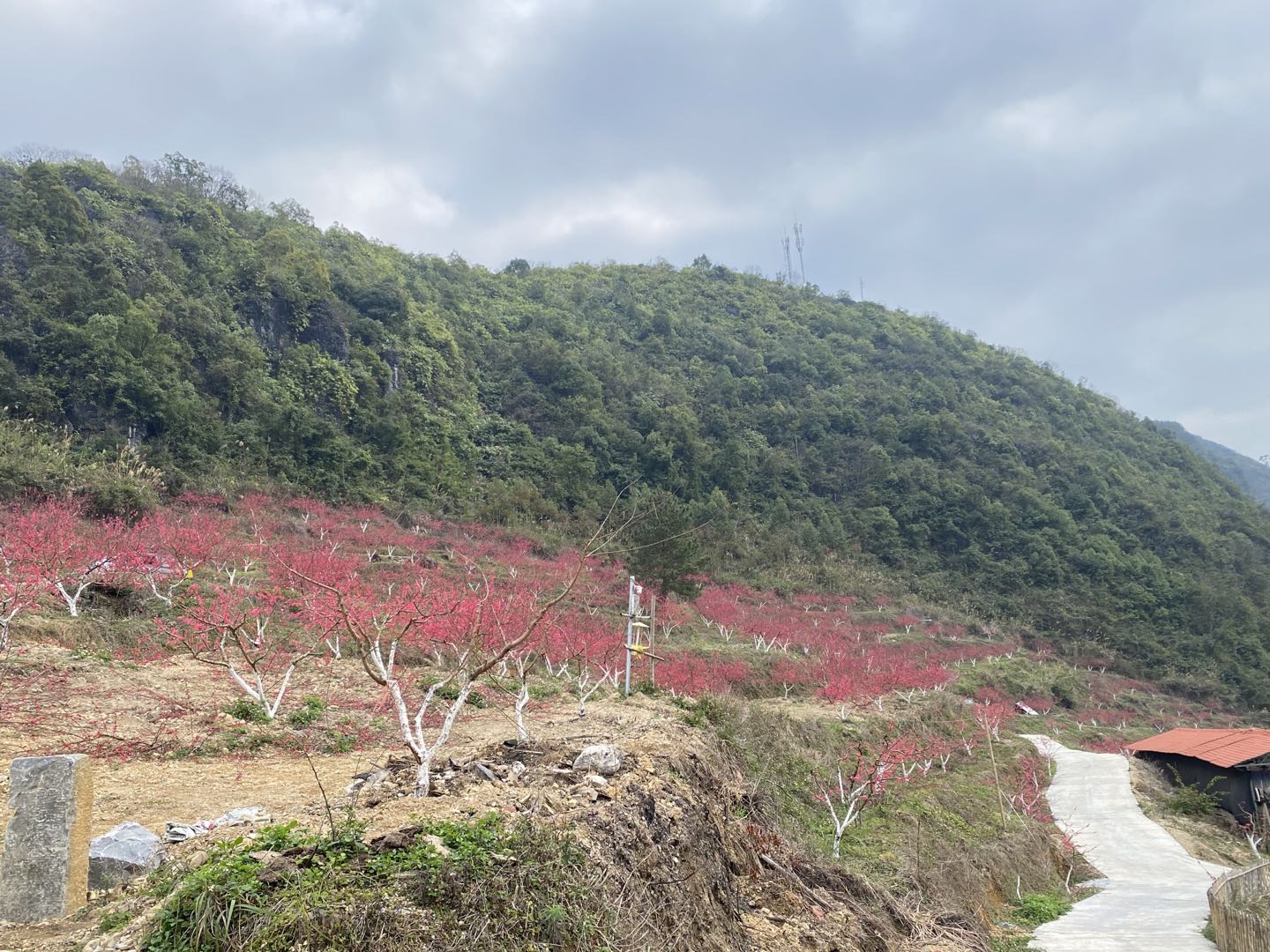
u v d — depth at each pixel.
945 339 128.38
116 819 8.06
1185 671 67.38
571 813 6.91
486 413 77.00
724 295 130.50
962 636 62.41
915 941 11.16
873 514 81.31
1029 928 17.75
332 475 52.47
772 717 24.75
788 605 57.75
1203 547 85.62
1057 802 32.75
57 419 43.28
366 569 34.41
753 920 8.55
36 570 18.00
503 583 36.00
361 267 83.56
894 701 37.47
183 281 58.50
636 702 19.81
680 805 8.56
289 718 13.71
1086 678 61.44
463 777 7.76
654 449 75.62
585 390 81.69
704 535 65.62
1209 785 35.09
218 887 4.74
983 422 101.88
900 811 22.47
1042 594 74.31
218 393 53.19
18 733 11.09
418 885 5.15
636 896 6.52
